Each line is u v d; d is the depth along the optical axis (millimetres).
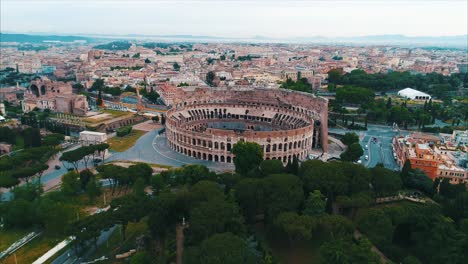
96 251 163875
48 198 192000
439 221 163250
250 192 182500
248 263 139750
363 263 133000
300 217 164375
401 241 176125
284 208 177625
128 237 174375
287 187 185250
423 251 160625
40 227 184375
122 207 173500
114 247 167000
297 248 165500
